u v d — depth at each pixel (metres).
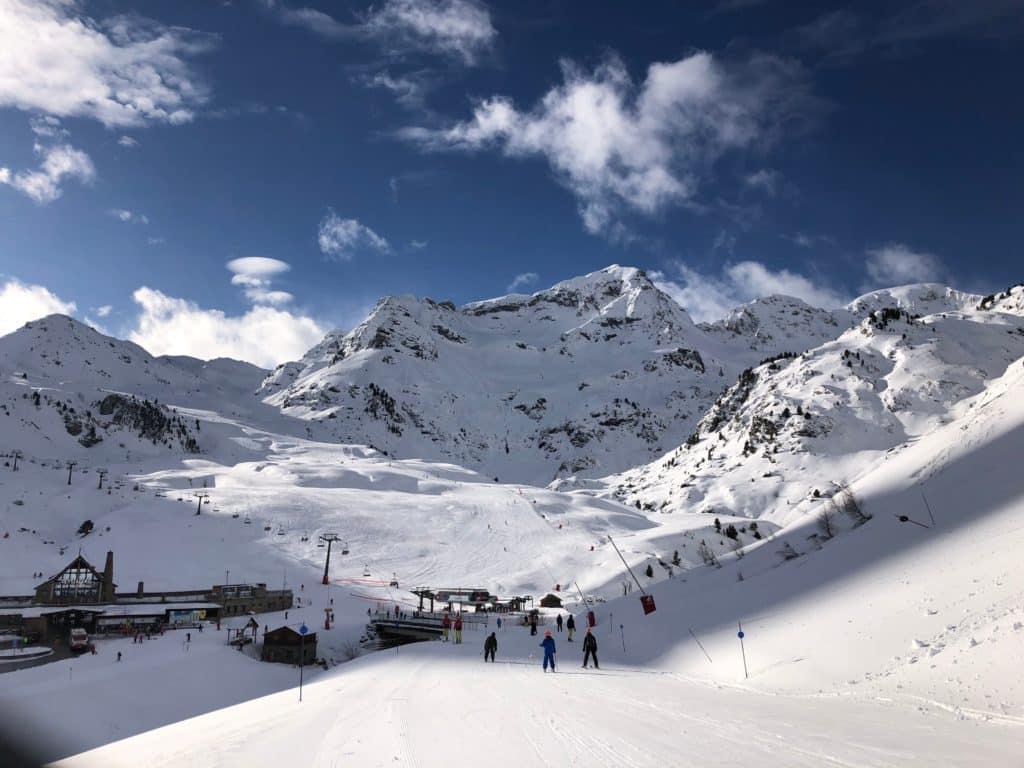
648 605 44.53
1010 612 17.05
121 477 173.62
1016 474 30.31
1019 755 10.10
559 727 14.84
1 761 19.22
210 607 81.81
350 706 20.25
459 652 44.66
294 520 144.50
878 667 18.44
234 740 16.09
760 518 185.75
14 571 101.50
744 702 17.53
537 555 136.00
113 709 45.00
